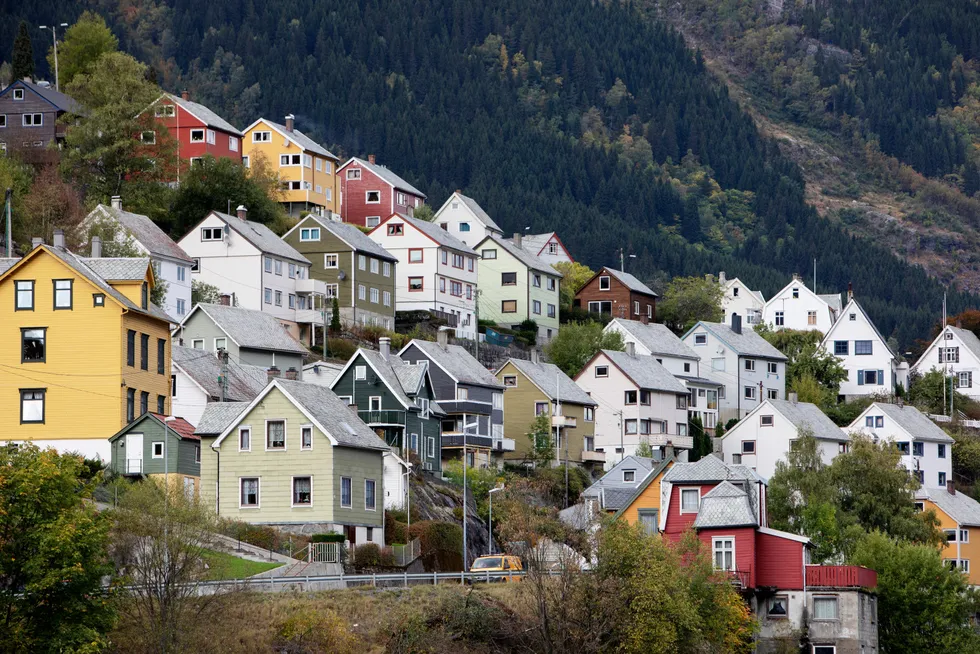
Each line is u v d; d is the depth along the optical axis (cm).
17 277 12750
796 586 11862
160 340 13362
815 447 15400
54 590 8244
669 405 19688
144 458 12344
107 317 12625
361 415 14612
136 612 9069
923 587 13012
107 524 8650
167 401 13438
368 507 12369
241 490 12081
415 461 14475
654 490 13688
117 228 17738
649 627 10238
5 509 8200
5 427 12569
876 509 14862
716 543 11981
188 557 9238
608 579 10475
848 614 11756
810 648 11731
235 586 9544
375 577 10556
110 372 12538
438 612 10244
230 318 16412
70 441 12481
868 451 15150
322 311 19250
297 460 12006
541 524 12112
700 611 10688
